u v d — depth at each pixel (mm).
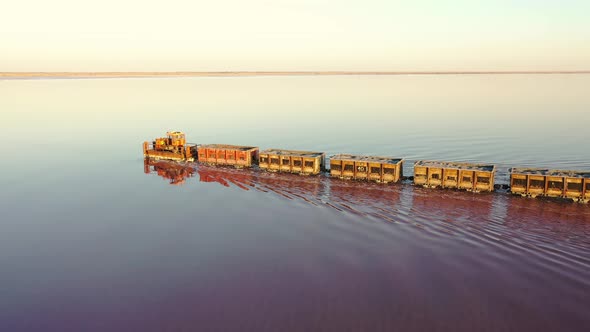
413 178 36500
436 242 23297
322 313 16891
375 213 28078
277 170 40125
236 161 42438
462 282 19016
